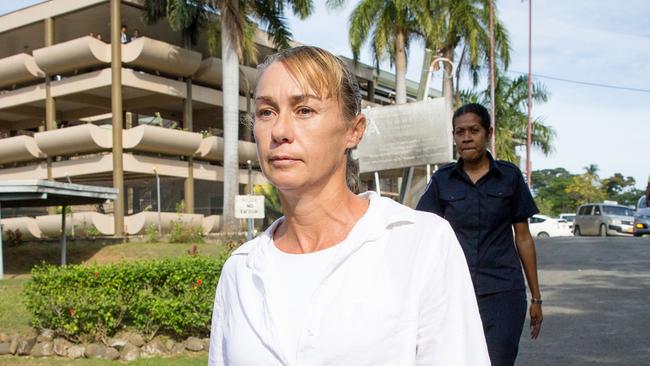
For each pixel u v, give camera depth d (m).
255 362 1.44
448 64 27.72
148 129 24.78
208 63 27.39
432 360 1.37
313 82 1.45
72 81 26.09
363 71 36.28
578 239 23.44
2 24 28.73
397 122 8.64
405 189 8.80
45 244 22.06
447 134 8.45
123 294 7.74
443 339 1.38
